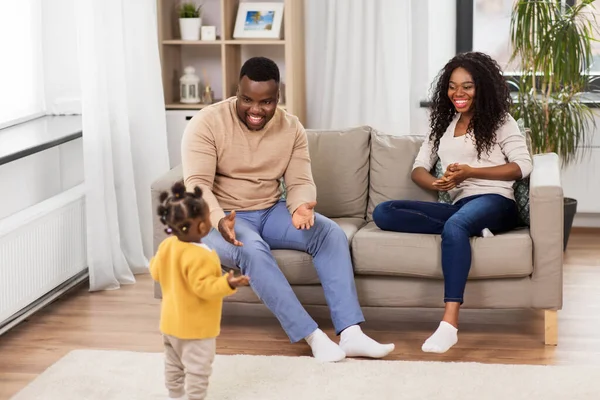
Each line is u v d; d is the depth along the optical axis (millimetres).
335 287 3738
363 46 5547
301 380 3447
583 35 5070
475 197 3996
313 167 4395
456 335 3656
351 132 4449
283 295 3676
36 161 4578
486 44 5785
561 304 3799
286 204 3984
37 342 3961
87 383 3459
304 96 5723
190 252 3008
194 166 3830
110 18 4672
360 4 5473
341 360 3635
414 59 5648
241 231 3791
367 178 4414
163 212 3016
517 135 4035
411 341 3912
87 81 4508
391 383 3412
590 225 5832
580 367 3553
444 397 3291
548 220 3760
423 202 4008
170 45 5566
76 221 4594
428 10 5562
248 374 3510
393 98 5535
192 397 3127
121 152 4816
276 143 3959
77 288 4734
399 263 3818
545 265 3785
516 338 3938
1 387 3506
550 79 5109
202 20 5652
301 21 5598
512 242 3756
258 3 5488
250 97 3785
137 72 4941
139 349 3865
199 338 3066
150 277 4906
